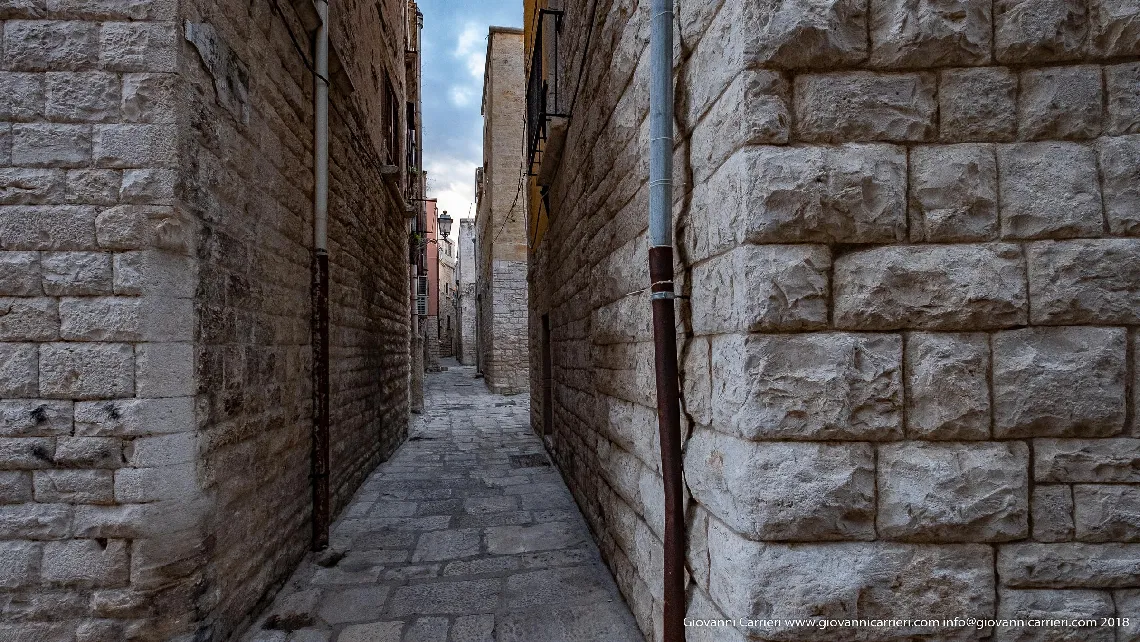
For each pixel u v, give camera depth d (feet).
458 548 12.35
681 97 6.76
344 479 15.31
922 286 5.02
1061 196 4.98
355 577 10.78
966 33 5.02
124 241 6.82
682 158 6.74
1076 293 4.91
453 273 131.64
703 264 6.16
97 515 6.79
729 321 5.44
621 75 9.50
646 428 8.21
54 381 6.76
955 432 4.96
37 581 6.73
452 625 8.92
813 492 4.95
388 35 23.72
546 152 18.78
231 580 8.23
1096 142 5.03
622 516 9.97
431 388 56.95
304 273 11.88
